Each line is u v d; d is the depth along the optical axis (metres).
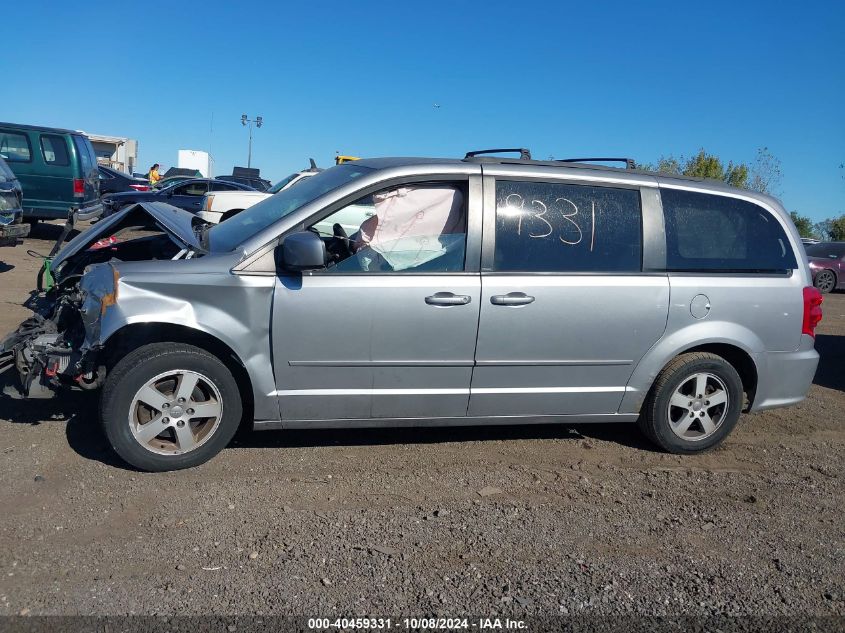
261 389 4.45
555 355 4.77
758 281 5.15
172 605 3.19
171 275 4.29
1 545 3.58
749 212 5.25
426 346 4.56
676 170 32.16
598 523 4.14
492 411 4.83
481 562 3.67
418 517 4.09
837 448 5.56
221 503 4.12
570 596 3.42
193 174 33.97
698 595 3.49
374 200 4.59
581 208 4.84
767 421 6.14
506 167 4.79
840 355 9.12
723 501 4.52
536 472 4.80
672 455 5.23
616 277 4.83
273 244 4.43
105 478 4.32
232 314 4.34
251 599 3.26
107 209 14.33
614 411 5.03
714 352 5.24
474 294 4.56
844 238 37.38
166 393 4.39
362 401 4.59
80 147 14.55
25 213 14.08
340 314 4.42
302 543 3.75
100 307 4.27
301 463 4.72
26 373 4.51
